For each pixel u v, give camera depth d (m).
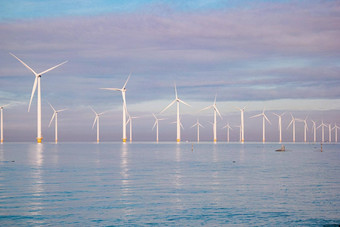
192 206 29.08
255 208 28.39
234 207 28.72
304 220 25.02
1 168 60.72
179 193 34.84
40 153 119.88
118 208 28.36
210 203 30.19
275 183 41.94
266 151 146.88
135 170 57.56
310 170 58.22
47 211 27.33
